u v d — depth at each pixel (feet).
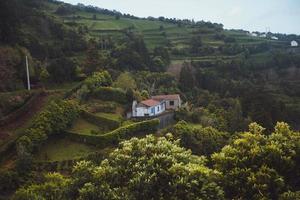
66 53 313.53
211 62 428.56
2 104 207.72
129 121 232.73
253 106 281.74
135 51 366.43
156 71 365.40
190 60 431.43
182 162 92.02
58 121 204.23
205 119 250.98
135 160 93.97
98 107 235.81
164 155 91.76
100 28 456.86
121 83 270.87
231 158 99.50
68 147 200.13
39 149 190.49
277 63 466.70
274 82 410.11
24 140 183.62
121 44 387.96
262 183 92.53
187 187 86.33
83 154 194.49
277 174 93.61
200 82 367.86
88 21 474.90
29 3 389.19
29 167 173.99
